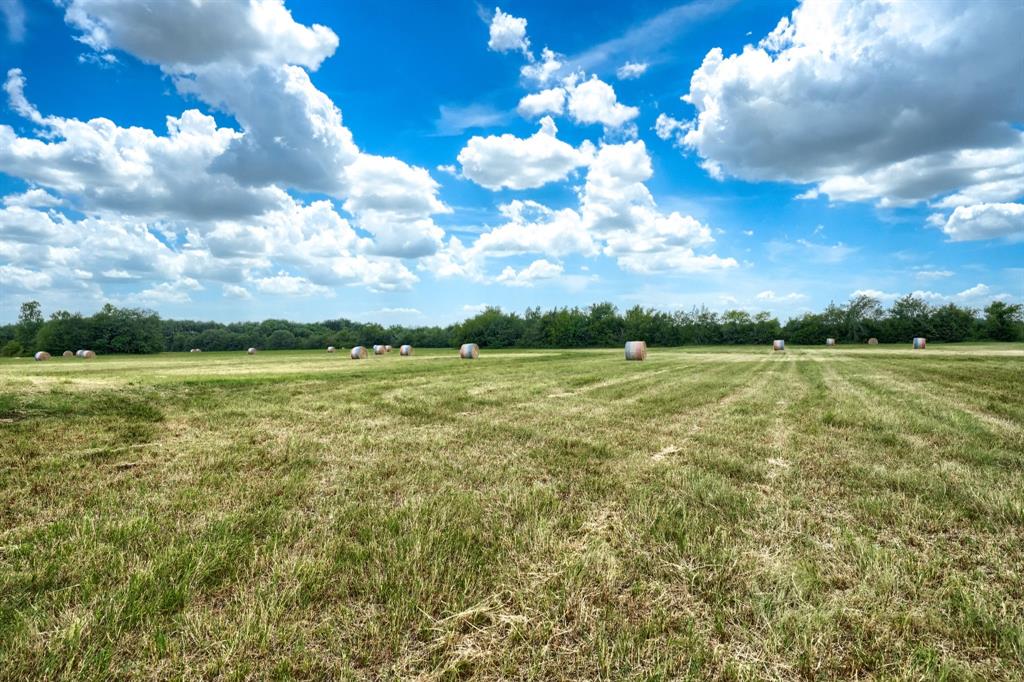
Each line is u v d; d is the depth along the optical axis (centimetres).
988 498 494
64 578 340
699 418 991
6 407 927
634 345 3691
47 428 823
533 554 382
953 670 254
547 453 707
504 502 500
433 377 1916
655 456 689
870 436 806
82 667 249
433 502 499
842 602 314
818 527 439
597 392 1431
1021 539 411
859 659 263
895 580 337
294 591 318
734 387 1579
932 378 1823
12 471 594
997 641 278
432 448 738
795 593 326
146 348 11144
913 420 934
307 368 2514
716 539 411
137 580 323
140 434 817
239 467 631
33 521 446
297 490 538
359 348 4941
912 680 248
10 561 364
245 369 2427
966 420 924
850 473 597
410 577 341
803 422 942
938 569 354
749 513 469
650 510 475
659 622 295
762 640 279
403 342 13250
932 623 292
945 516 455
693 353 5297
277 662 259
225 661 256
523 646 274
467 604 315
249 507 483
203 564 353
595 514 471
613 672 255
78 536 404
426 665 261
